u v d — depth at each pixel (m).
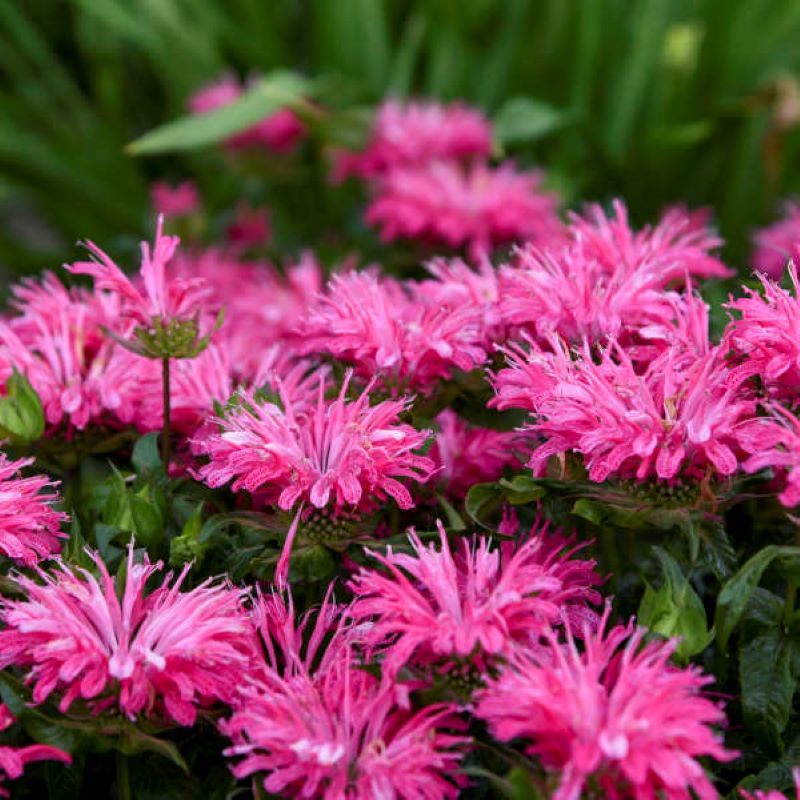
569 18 1.33
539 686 0.60
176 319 0.68
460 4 1.32
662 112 1.27
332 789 0.61
